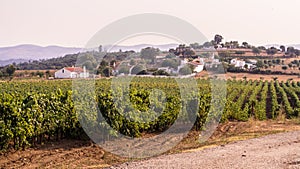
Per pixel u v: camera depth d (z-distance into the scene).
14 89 25.94
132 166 8.17
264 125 16.25
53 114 11.40
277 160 8.73
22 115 10.23
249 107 21.61
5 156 9.59
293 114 21.56
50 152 10.13
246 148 10.27
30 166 8.65
